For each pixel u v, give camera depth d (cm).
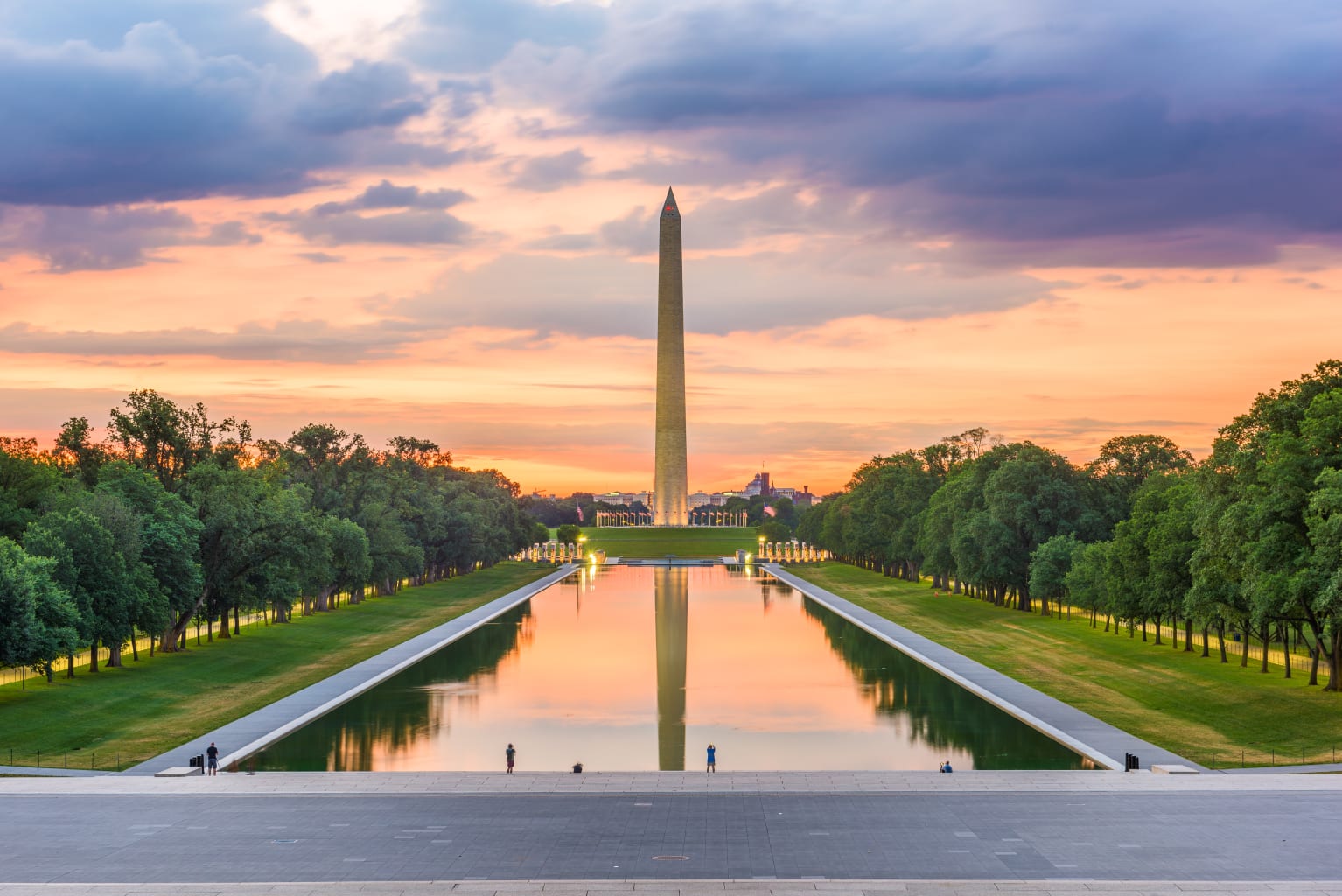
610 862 4281
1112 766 6172
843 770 6309
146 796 5259
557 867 4216
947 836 4584
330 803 5138
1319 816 4831
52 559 8050
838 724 7725
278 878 4084
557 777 5681
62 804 5116
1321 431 7538
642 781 5572
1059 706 7975
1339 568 6875
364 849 4434
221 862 4275
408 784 5506
